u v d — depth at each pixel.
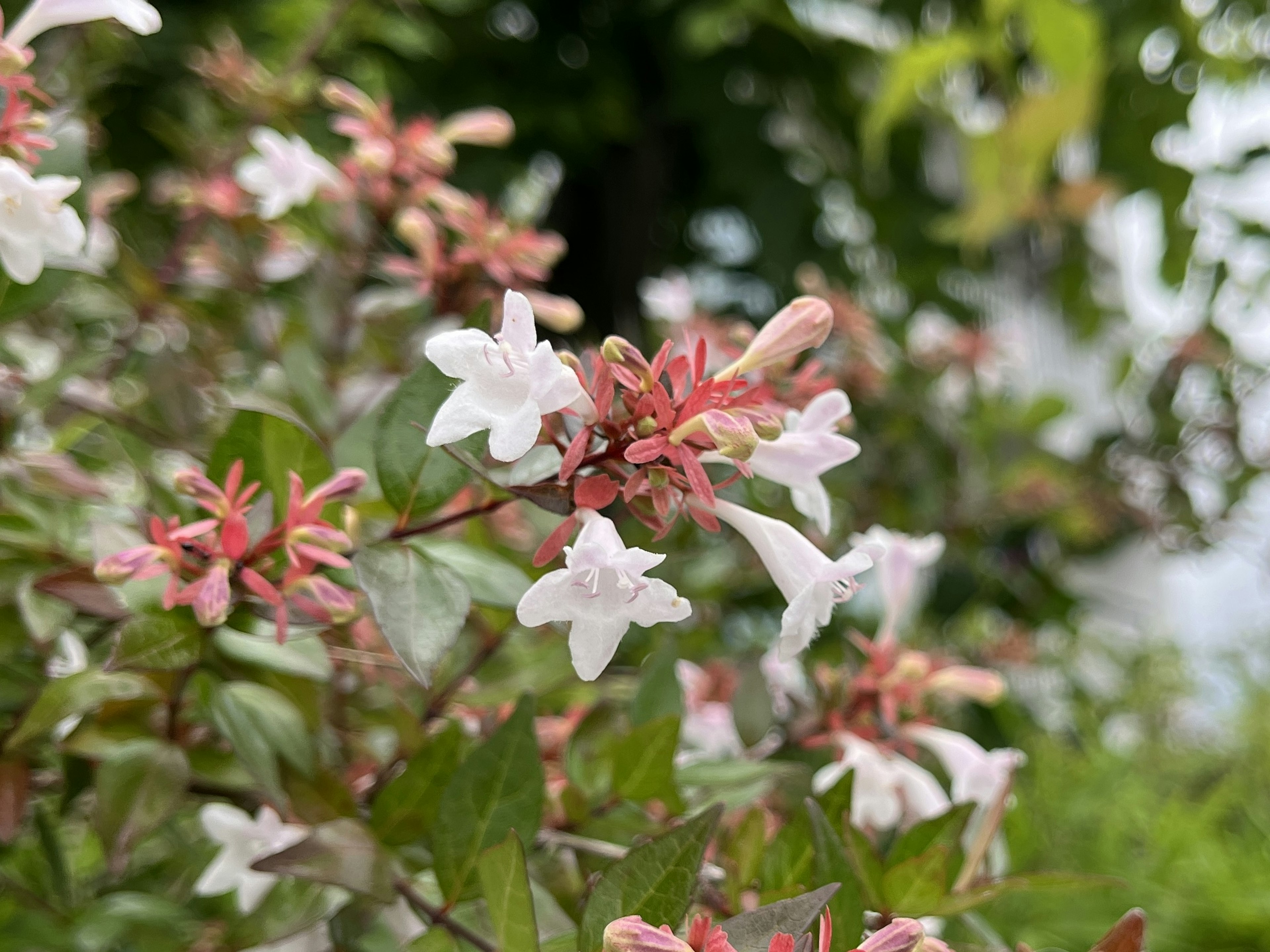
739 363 0.16
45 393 0.19
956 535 0.44
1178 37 0.41
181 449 0.21
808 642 0.15
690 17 0.43
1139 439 0.50
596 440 0.15
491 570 0.16
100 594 0.17
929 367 0.46
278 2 0.39
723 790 0.18
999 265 0.58
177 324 0.26
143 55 0.36
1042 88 0.34
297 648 0.17
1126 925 0.14
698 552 0.24
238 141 0.28
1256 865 0.35
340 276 0.24
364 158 0.23
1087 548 0.51
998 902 0.29
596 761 0.19
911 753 0.21
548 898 0.16
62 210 0.16
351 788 0.18
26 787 0.17
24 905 0.18
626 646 0.26
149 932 0.20
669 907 0.13
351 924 0.17
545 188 0.27
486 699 0.19
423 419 0.16
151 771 0.16
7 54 0.16
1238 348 0.50
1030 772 0.40
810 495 0.16
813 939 0.14
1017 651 0.43
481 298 0.23
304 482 0.16
